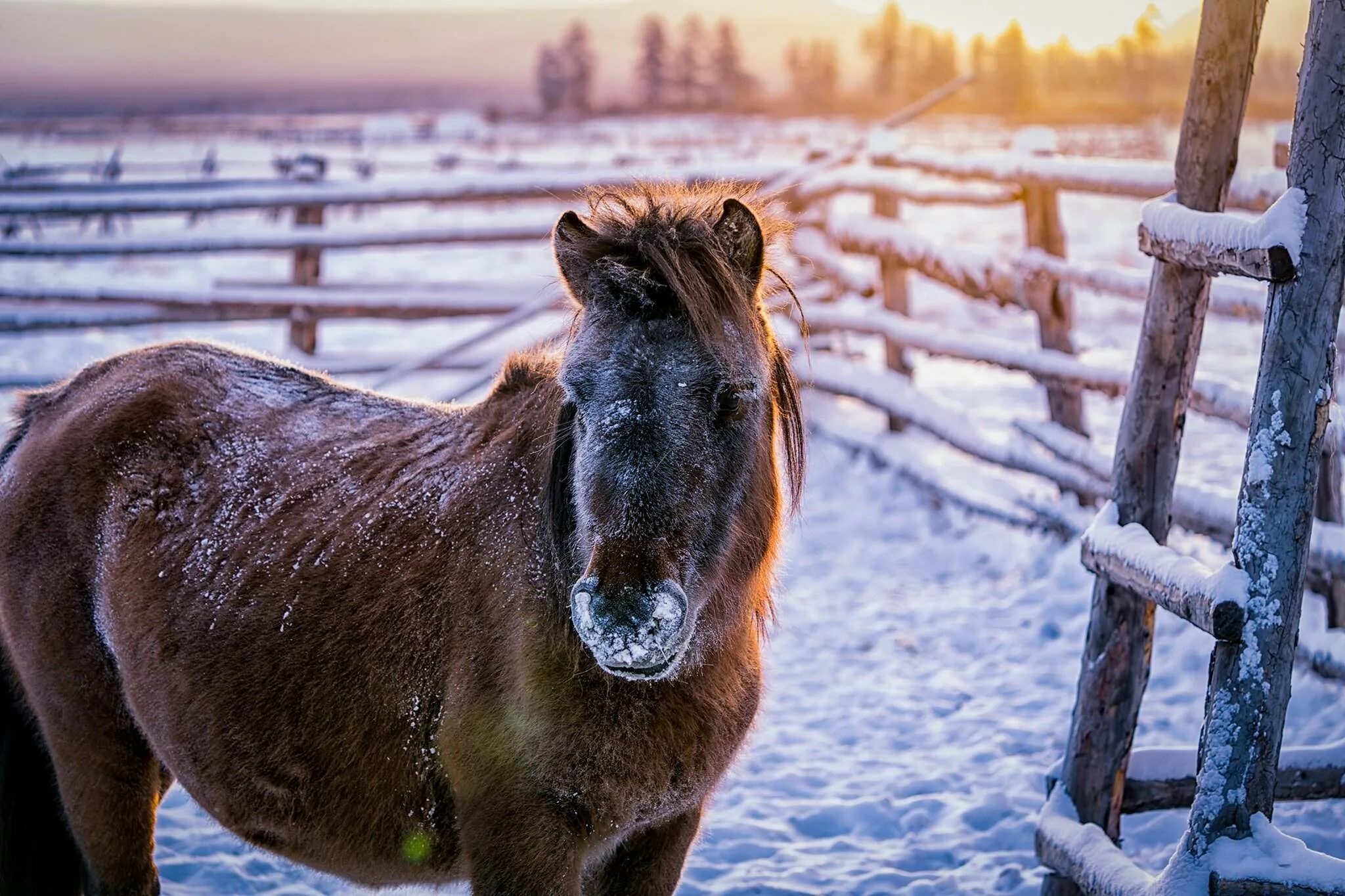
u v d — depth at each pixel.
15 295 9.73
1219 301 5.51
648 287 2.17
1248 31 2.80
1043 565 6.54
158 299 9.57
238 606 2.72
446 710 2.45
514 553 2.41
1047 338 7.16
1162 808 3.19
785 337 9.60
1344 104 2.33
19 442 3.27
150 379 3.17
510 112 134.12
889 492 8.16
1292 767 3.12
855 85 139.75
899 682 5.34
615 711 2.29
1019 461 7.08
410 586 2.55
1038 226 7.23
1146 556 2.86
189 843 3.96
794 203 9.62
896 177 8.79
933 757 4.59
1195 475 7.46
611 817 2.36
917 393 8.23
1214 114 2.86
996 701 5.09
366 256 20.02
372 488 2.81
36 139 54.59
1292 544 2.46
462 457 2.74
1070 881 3.23
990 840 3.92
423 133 54.88
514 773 2.34
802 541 7.50
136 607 2.84
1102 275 6.55
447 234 9.85
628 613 1.98
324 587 2.65
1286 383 2.43
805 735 4.81
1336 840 3.64
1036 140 7.39
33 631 2.94
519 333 11.38
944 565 6.94
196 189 14.10
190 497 2.95
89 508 2.96
